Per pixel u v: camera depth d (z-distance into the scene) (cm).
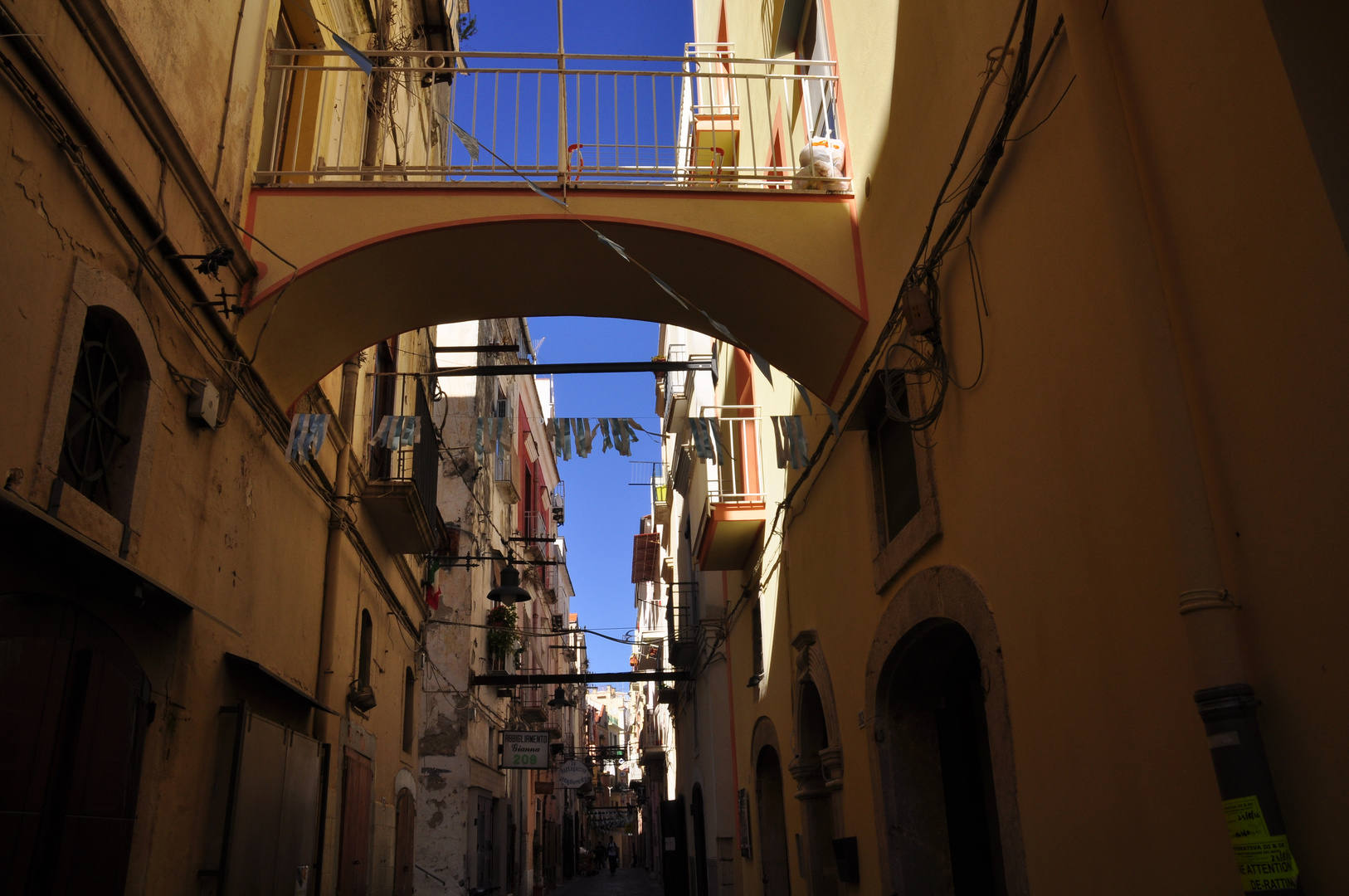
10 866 357
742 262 695
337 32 855
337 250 649
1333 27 280
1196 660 293
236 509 613
